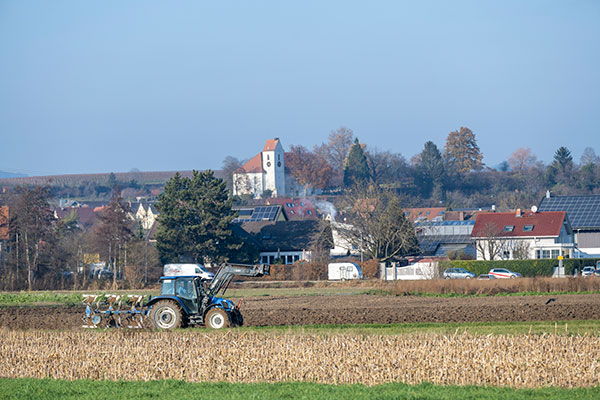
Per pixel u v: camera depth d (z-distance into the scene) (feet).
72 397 238.89
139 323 410.72
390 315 477.36
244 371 261.65
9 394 243.40
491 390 237.45
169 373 267.39
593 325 406.82
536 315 465.47
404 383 248.93
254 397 231.30
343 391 237.45
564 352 270.87
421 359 260.83
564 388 241.55
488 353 261.24
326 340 302.25
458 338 301.22
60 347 304.50
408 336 319.47
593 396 230.48
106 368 273.54
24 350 298.97
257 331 381.81
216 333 345.31
